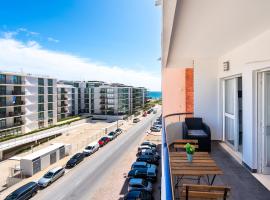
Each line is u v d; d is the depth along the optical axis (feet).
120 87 211.82
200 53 20.90
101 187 61.05
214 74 24.47
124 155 91.09
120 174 70.03
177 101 34.60
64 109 186.70
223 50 19.52
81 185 62.95
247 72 15.92
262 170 15.24
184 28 12.42
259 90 15.17
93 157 89.25
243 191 12.80
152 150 83.97
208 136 20.57
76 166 79.05
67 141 118.21
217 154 19.79
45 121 145.59
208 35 13.99
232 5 9.12
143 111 259.39
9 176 71.41
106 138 112.68
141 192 51.19
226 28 12.46
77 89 209.87
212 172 11.73
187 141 18.44
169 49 18.43
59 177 68.64
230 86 22.18
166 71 35.01
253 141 15.35
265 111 15.02
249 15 10.37
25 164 71.92
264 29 12.87
